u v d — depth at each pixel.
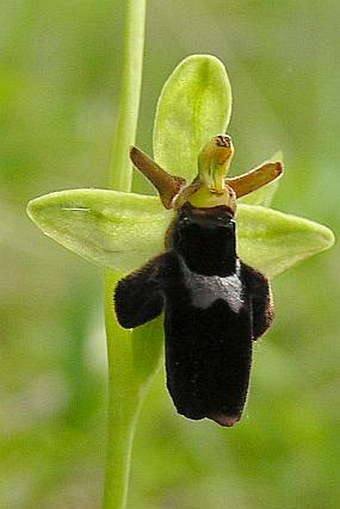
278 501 0.17
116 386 0.14
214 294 0.14
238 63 0.23
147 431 0.17
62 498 0.17
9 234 0.19
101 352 0.17
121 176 0.14
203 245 0.14
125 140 0.14
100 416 0.17
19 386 0.18
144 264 0.14
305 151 0.22
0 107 0.19
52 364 0.18
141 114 0.23
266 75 0.24
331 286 0.19
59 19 0.22
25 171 0.20
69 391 0.17
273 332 0.19
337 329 0.19
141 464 0.17
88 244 0.14
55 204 0.14
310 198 0.19
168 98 0.14
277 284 0.19
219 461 0.17
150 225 0.14
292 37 0.24
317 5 0.24
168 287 0.14
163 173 0.14
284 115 0.23
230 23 0.24
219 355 0.14
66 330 0.17
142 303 0.14
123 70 0.14
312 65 0.24
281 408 0.18
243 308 0.14
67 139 0.20
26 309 0.20
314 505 0.17
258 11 0.24
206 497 0.17
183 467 0.17
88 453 0.17
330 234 0.14
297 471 0.17
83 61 0.23
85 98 0.22
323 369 0.18
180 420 0.17
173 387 0.14
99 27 0.23
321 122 0.21
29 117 0.20
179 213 0.14
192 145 0.14
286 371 0.18
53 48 0.22
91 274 0.18
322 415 0.18
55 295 0.19
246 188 0.14
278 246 0.14
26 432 0.17
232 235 0.14
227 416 0.14
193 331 0.14
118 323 0.14
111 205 0.14
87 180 0.20
